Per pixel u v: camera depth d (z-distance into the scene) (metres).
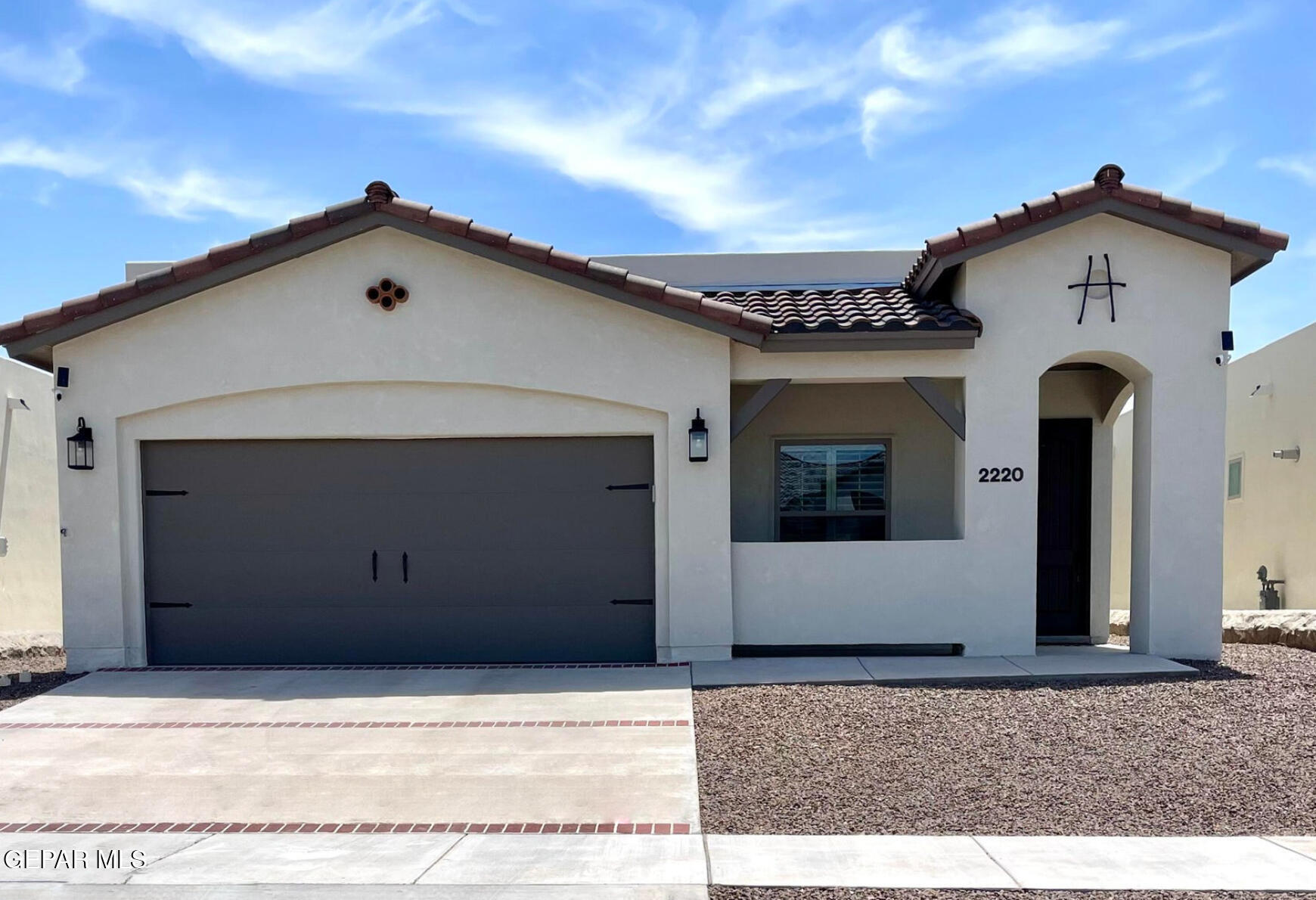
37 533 14.55
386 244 9.78
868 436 11.73
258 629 10.03
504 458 10.04
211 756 6.98
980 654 9.76
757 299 11.23
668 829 5.54
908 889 4.69
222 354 9.80
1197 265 9.70
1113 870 4.89
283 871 4.96
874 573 9.81
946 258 9.56
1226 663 9.48
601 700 8.34
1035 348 9.76
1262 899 4.55
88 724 7.84
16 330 9.48
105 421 9.84
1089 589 12.01
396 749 7.06
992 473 9.79
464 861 5.06
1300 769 6.33
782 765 6.58
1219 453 9.66
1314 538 13.79
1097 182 9.48
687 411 9.77
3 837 5.51
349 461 10.04
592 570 9.99
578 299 9.80
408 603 10.03
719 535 9.77
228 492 10.05
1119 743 6.89
